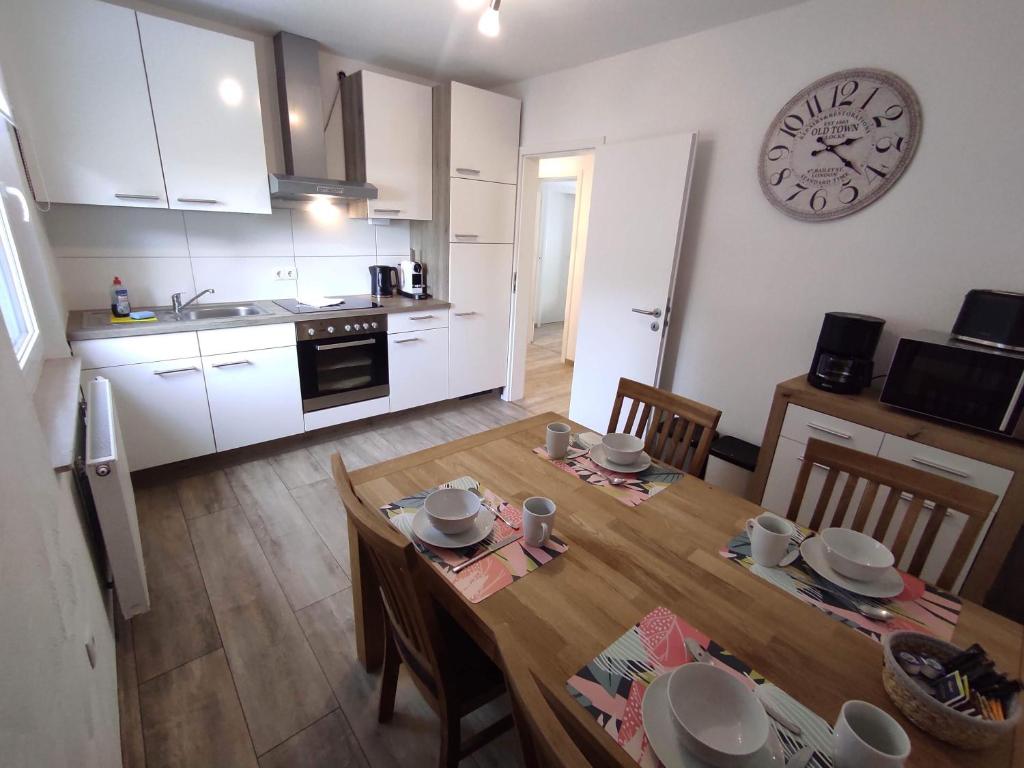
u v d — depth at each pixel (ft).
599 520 4.10
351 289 11.87
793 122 7.48
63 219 8.03
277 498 8.36
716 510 4.31
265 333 9.02
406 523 3.93
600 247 10.20
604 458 5.08
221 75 8.11
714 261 8.89
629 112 9.70
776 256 8.09
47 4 6.61
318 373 9.96
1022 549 6.25
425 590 3.06
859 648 2.93
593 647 2.84
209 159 8.29
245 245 10.02
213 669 5.16
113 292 8.45
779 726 2.41
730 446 8.54
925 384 5.86
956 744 2.34
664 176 8.84
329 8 7.99
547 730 1.71
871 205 6.98
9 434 2.63
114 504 4.55
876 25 6.59
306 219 10.73
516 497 4.40
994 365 5.33
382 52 10.00
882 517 4.10
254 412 9.27
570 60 10.07
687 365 9.67
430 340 11.64
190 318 8.97
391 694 4.62
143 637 5.49
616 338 10.25
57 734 2.46
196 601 6.05
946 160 6.28
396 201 10.85
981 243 6.18
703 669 2.52
